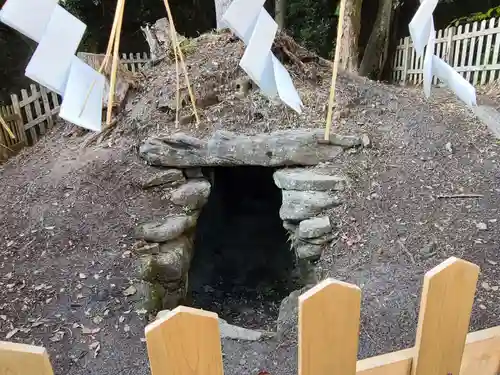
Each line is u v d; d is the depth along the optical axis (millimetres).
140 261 3232
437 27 9125
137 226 3570
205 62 5074
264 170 6289
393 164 3998
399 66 8602
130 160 4238
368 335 2443
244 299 4355
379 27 8688
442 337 986
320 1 9648
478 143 4223
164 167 4125
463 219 3357
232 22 1833
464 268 927
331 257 3291
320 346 884
